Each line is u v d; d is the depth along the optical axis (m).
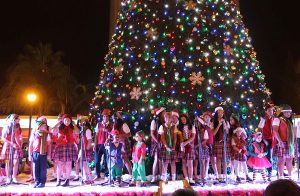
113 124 8.62
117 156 8.16
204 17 10.64
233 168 8.57
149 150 9.49
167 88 9.86
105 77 11.11
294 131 8.17
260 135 8.32
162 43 10.27
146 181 8.06
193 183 7.93
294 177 8.43
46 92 24.47
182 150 7.86
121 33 11.12
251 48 11.28
